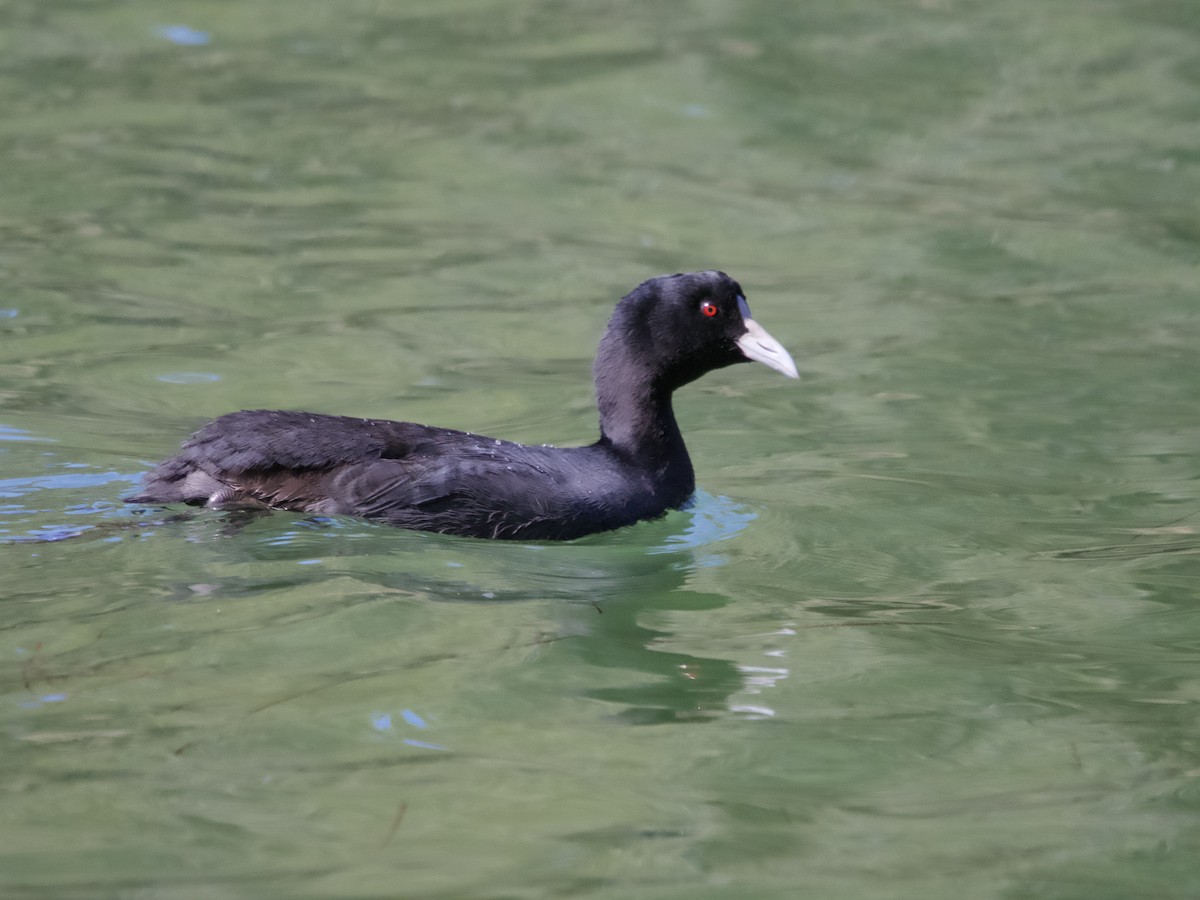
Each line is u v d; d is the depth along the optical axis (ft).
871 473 47.47
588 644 34.65
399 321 59.52
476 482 40.24
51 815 26.63
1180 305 62.75
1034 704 32.53
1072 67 86.22
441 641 34.17
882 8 93.50
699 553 41.16
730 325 44.06
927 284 64.64
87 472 43.50
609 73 84.84
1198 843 27.02
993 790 28.86
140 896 24.43
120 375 53.21
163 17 91.56
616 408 44.45
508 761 29.19
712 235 68.85
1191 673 34.09
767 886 25.48
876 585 39.27
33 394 50.83
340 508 39.52
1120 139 78.89
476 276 64.03
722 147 78.02
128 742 29.07
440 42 89.25
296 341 57.26
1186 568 40.32
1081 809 28.25
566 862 25.94
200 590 35.86
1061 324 61.00
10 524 39.17
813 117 81.15
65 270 62.85
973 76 85.56
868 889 25.52
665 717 31.32
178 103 80.94
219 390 52.37
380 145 76.95
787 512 44.24
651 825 27.25
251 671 32.12
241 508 39.50
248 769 28.37
